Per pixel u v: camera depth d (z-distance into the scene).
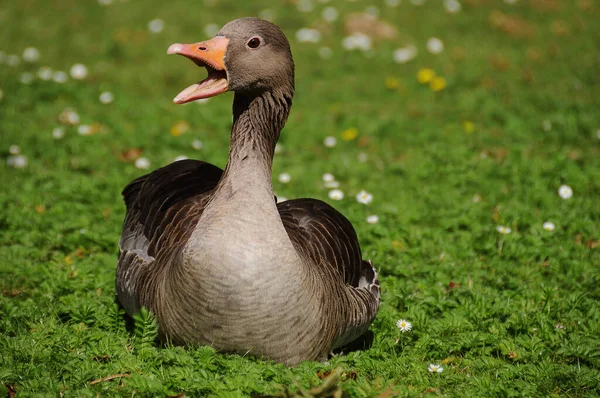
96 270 10.91
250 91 8.43
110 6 25.67
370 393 7.50
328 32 23.75
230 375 7.88
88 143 15.90
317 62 21.70
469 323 9.64
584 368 8.76
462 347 9.25
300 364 8.16
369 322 9.21
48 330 9.09
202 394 7.80
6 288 10.52
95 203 13.27
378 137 17.16
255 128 8.38
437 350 9.17
